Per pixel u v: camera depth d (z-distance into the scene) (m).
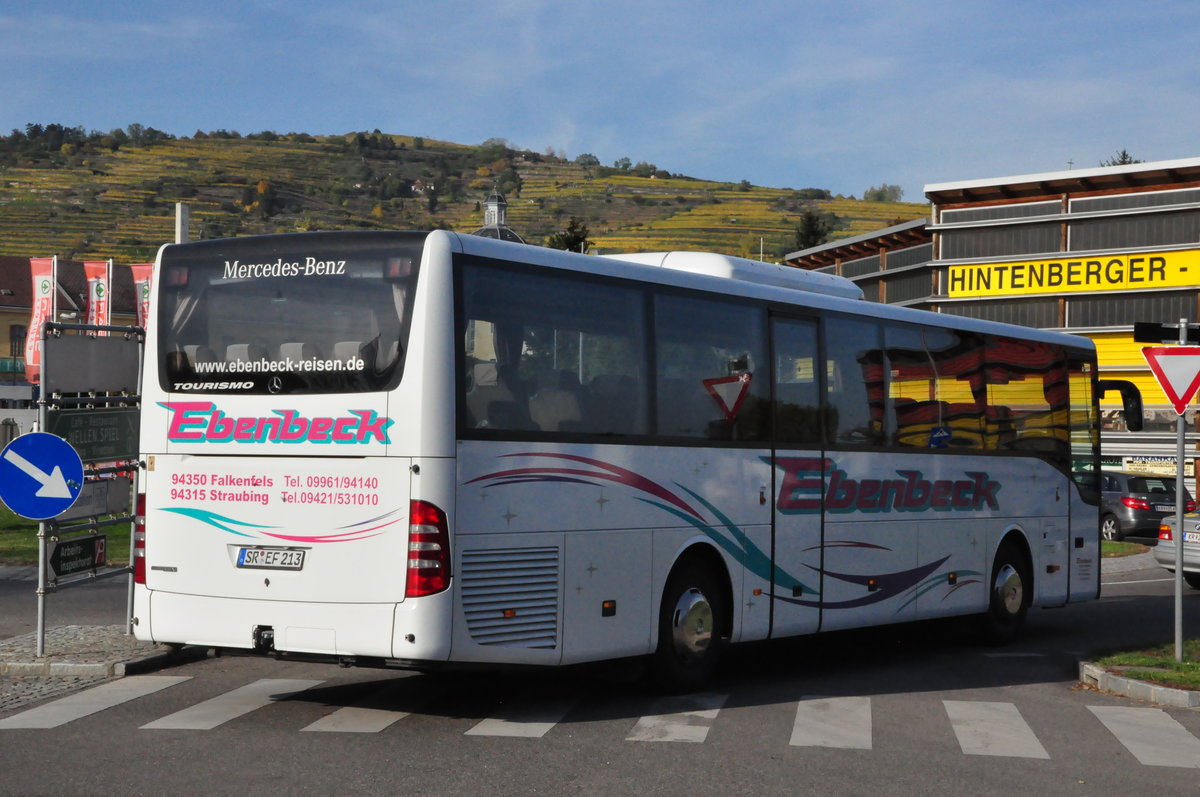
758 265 12.28
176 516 9.38
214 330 9.38
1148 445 46.84
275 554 9.03
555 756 8.14
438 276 8.83
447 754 8.13
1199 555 21.58
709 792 7.33
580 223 62.78
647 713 9.72
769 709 10.04
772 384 11.64
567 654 9.47
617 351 10.07
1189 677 11.13
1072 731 9.41
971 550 14.26
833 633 15.89
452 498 8.73
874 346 12.99
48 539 11.44
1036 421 15.53
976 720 9.77
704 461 10.80
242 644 9.10
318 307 9.07
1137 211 46.47
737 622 11.07
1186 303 45.88
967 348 14.41
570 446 9.59
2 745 8.26
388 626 8.67
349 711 9.53
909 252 52.38
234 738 8.52
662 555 10.34
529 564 9.23
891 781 7.72
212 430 9.29
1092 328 47.34
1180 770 8.20
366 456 8.80
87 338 11.96
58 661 11.11
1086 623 17.22
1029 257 48.22
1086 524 16.34
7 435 56.03
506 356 9.20
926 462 13.58
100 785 7.25
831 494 12.23
